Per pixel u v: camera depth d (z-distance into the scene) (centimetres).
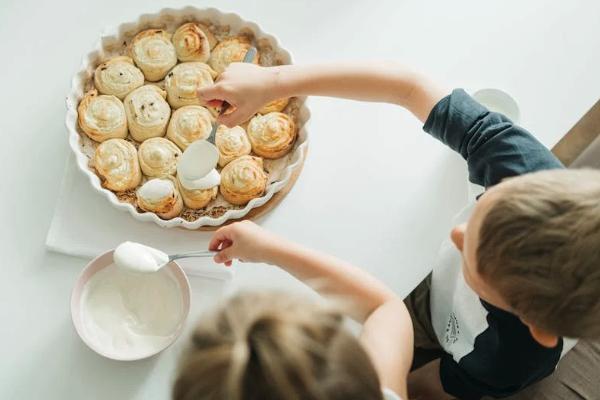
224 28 88
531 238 54
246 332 42
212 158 77
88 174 77
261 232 72
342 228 80
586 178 56
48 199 79
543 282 55
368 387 43
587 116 110
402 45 90
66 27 88
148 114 81
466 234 61
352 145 84
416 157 84
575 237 53
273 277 78
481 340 76
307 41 90
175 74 83
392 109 86
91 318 72
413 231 80
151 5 90
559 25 91
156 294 74
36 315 74
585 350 108
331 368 42
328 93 79
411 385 96
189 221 79
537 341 69
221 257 73
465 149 72
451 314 85
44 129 83
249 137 83
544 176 57
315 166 83
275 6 91
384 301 71
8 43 86
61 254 77
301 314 44
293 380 41
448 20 91
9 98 83
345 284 71
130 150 79
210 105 79
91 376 72
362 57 89
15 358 72
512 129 70
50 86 85
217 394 41
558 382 106
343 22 91
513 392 82
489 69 88
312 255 71
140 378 72
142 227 79
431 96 76
